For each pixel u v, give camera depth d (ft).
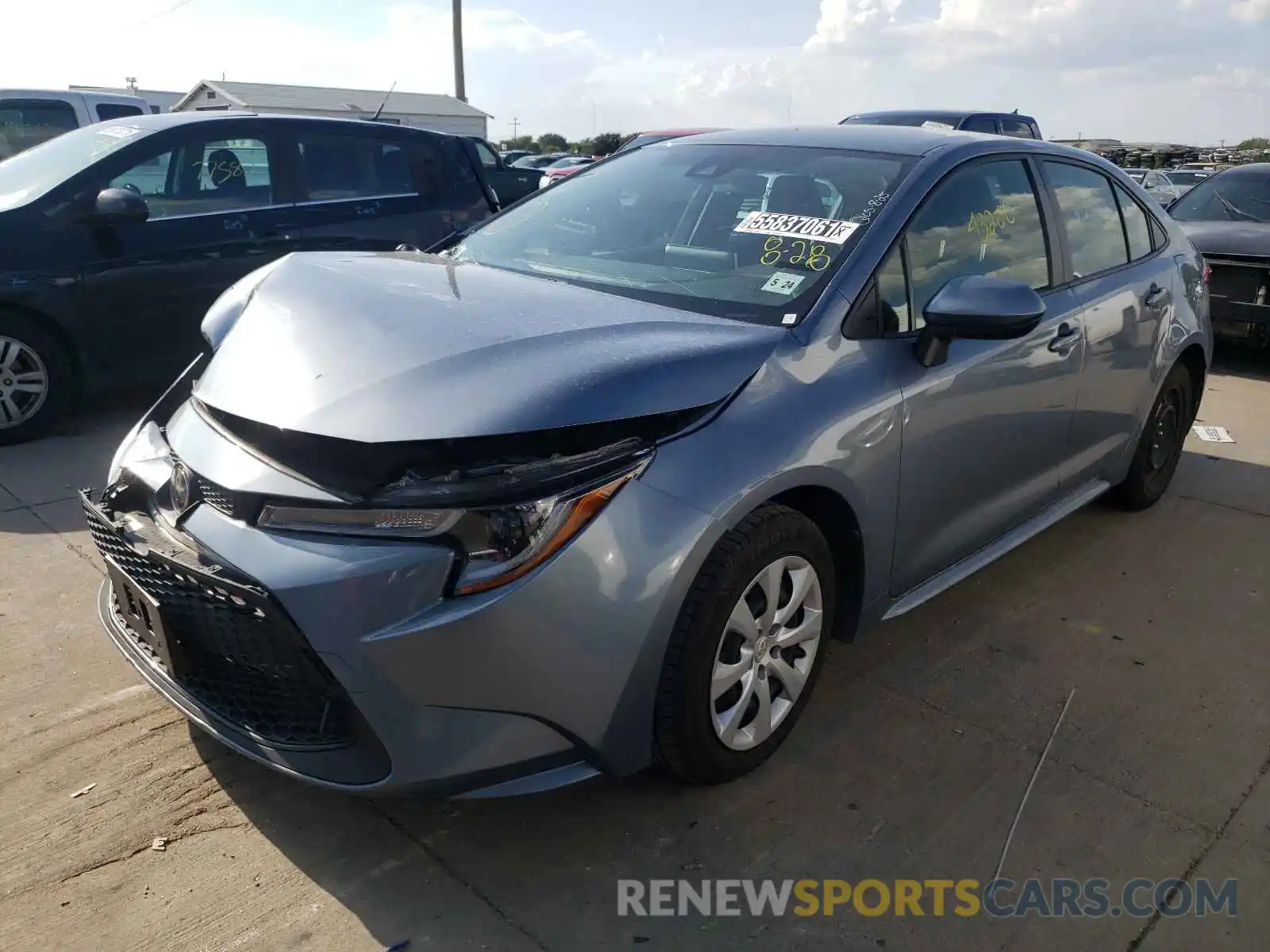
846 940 7.08
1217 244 24.43
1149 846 8.13
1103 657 11.10
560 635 6.82
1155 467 15.28
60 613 11.03
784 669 8.63
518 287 9.02
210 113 19.45
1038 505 12.21
